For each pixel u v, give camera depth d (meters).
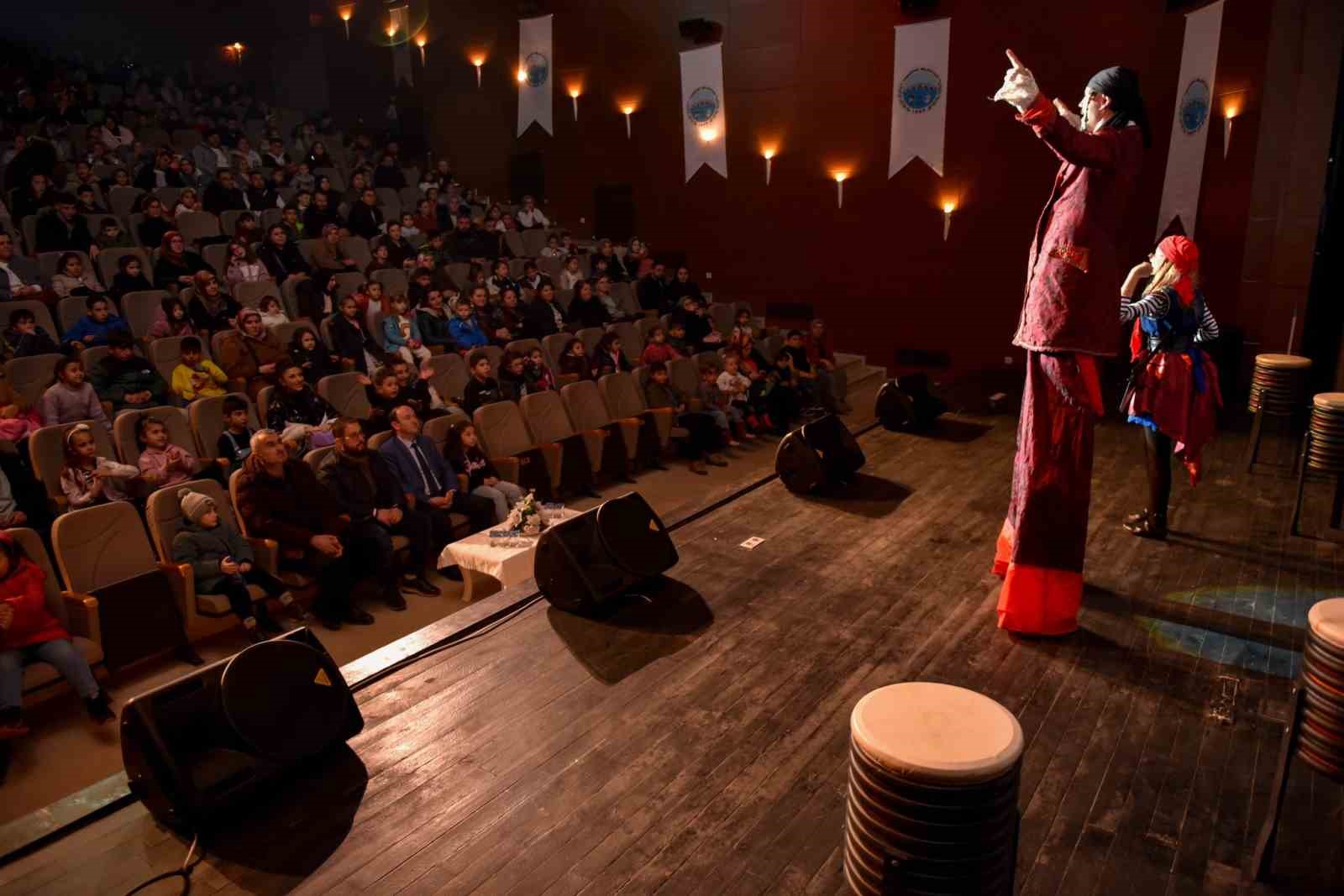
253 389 6.98
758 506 5.38
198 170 10.97
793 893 2.37
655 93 12.85
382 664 3.51
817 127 11.66
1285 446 6.50
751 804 2.73
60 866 2.57
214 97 13.55
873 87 11.18
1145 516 4.82
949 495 5.53
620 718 3.19
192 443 6.05
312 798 2.80
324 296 8.73
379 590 5.75
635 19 12.79
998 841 1.82
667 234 13.20
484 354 8.16
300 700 2.91
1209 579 4.23
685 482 7.74
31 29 14.33
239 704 2.77
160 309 7.34
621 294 10.95
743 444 8.85
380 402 6.85
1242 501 5.32
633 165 13.25
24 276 7.53
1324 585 4.15
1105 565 4.41
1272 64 7.93
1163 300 4.36
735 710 3.23
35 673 4.02
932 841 1.78
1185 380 4.43
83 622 4.29
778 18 11.68
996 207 10.66
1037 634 3.70
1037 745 2.98
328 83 15.96
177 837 2.67
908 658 3.55
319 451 5.85
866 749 1.85
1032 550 3.64
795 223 12.07
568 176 13.89
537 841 2.59
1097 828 2.58
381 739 3.09
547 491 6.80
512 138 14.30
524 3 13.45
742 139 12.26
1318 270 7.77
